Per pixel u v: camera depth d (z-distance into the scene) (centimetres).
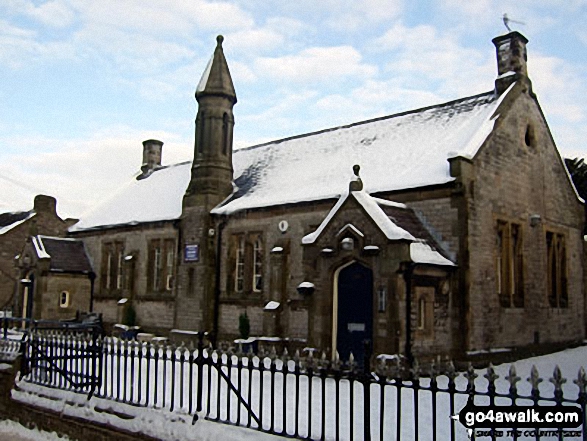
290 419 1028
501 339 2064
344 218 1838
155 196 3569
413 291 1720
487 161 2094
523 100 2388
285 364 866
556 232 2553
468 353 1870
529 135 2423
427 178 2053
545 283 2402
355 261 1800
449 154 1983
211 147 2894
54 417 1155
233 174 3088
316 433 922
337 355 1769
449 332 1880
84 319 3216
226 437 872
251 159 3253
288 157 3005
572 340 2605
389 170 2294
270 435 851
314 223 2361
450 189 1967
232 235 2714
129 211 3562
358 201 1798
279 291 2394
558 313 2497
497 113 2214
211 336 2705
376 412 1120
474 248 1961
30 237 3547
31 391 1250
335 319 1847
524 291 2239
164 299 3036
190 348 1005
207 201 2816
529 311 2266
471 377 692
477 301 1950
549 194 2525
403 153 2378
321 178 2555
